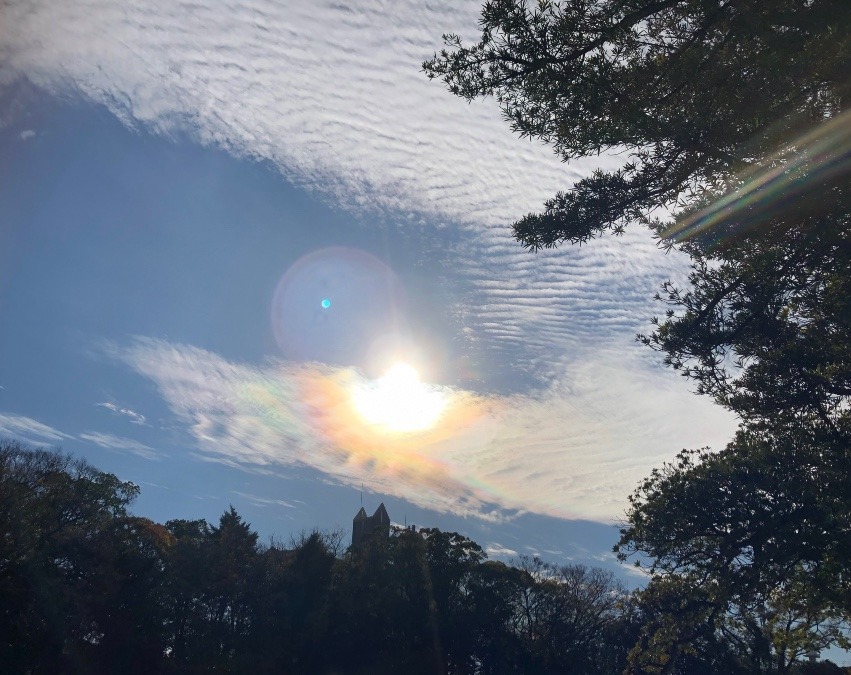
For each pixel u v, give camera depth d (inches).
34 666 1852.9
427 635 2357.3
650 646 1139.3
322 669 2219.5
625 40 513.3
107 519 2281.0
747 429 807.7
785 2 442.6
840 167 462.9
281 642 2201.0
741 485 803.4
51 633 1905.8
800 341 624.7
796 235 512.1
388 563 2460.6
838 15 418.6
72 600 1956.2
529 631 2635.3
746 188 498.6
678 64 505.4
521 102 537.0
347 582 2396.7
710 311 562.3
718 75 493.4
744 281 536.4
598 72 504.1
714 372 602.9
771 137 470.6
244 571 2375.7
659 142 508.1
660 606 1060.5
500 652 2524.6
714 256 554.9
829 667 1866.4
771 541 743.1
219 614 2372.0
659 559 933.8
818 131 462.3
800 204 489.7
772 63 455.2
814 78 465.7
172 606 2285.9
